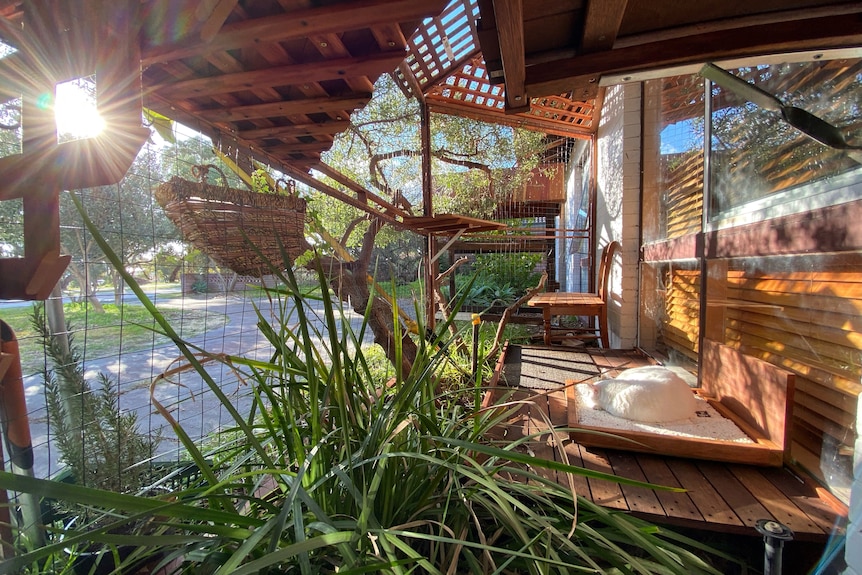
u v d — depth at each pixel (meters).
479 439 1.14
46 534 1.13
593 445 1.72
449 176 5.97
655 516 1.31
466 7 3.36
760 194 1.87
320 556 0.77
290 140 1.91
